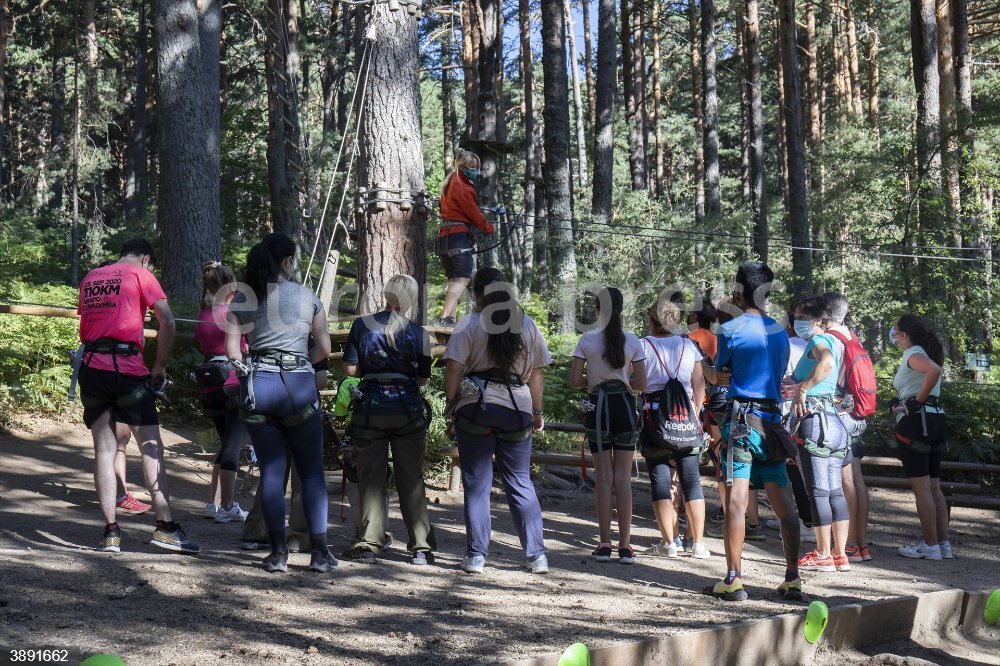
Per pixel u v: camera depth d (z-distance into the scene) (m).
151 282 5.59
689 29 36.94
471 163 8.41
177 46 13.66
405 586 5.27
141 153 35.88
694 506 6.95
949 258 17.95
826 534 6.72
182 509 7.14
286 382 5.25
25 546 5.39
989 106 18.94
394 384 5.84
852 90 36.84
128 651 3.77
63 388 10.16
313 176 17.47
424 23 32.84
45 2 30.67
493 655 4.09
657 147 38.44
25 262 24.77
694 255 20.42
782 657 5.00
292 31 22.02
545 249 21.30
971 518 9.98
